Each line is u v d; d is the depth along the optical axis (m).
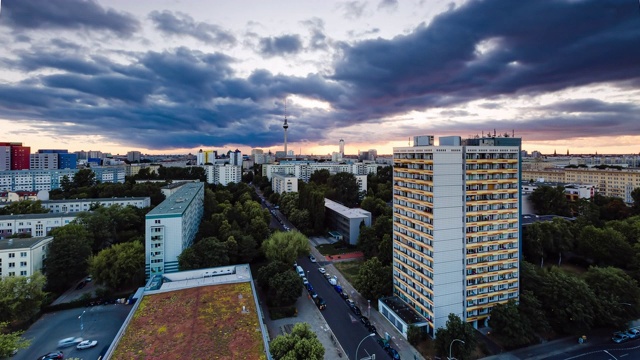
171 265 105.06
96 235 120.94
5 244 96.06
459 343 63.50
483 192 75.75
